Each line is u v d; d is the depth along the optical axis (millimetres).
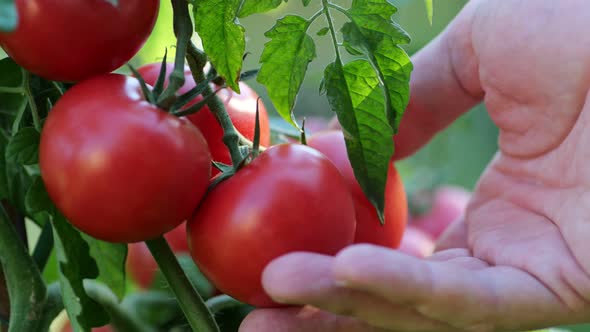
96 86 516
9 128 579
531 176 664
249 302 542
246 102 587
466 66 722
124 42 526
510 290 553
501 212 673
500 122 690
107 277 557
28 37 511
